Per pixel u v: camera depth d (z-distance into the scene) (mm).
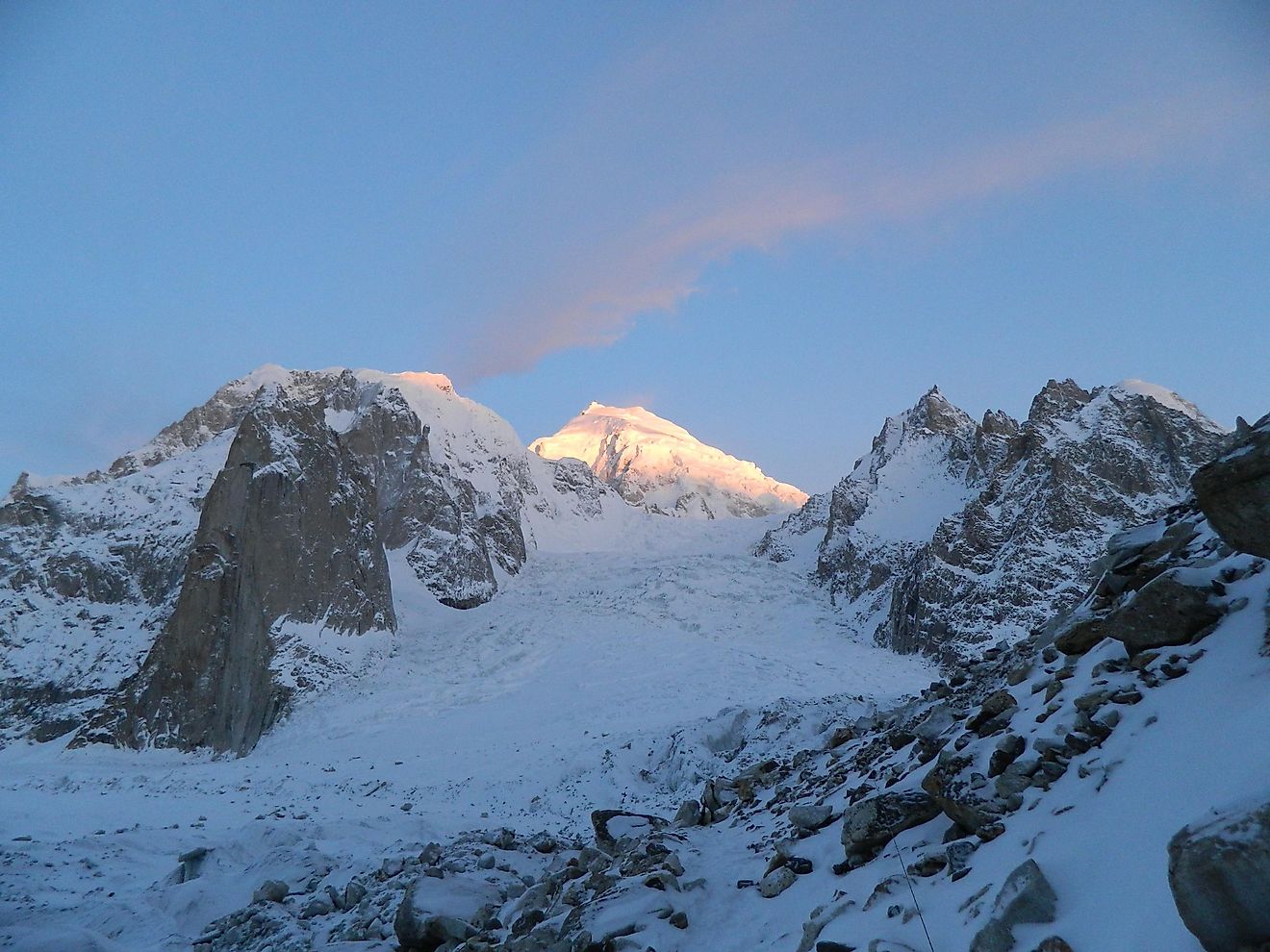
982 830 8523
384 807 45375
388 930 16359
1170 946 5625
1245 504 7598
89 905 22938
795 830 12453
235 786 58000
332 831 30859
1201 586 9078
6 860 28500
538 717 75312
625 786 45250
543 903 13961
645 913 11055
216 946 18562
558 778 49281
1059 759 8727
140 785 60125
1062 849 7324
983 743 10000
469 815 41531
